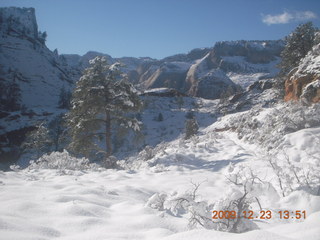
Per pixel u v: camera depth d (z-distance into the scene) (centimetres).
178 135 6631
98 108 1781
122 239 339
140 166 1359
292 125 1218
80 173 1020
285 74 2911
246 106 6606
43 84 13488
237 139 1998
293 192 510
